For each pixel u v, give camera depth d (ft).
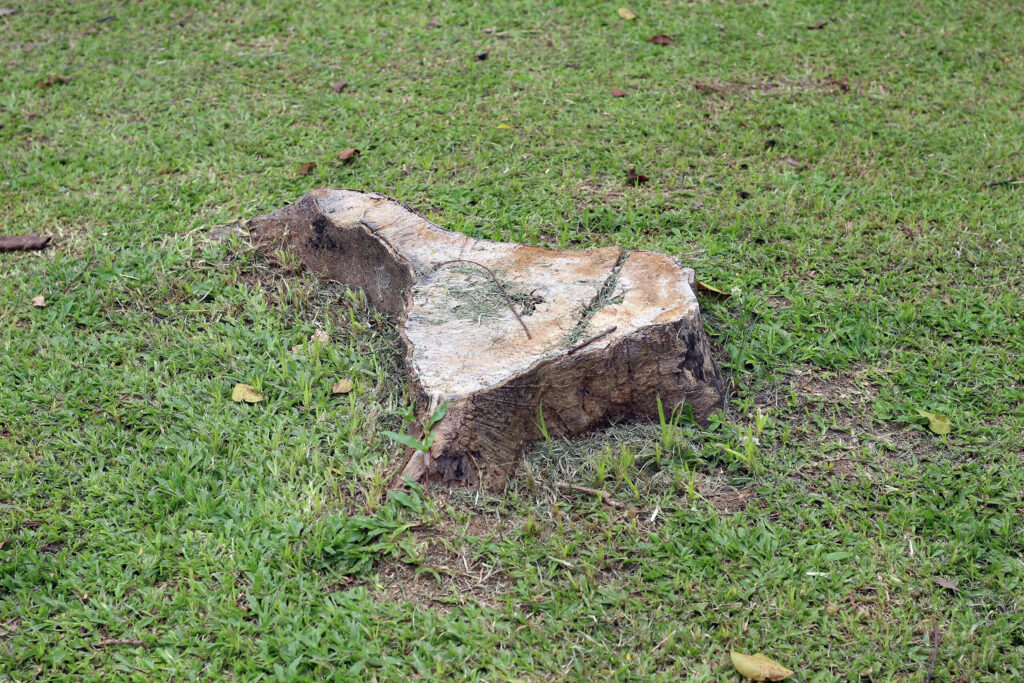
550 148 16.93
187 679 8.22
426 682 8.20
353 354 12.02
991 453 10.57
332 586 9.14
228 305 13.01
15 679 8.24
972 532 9.53
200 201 15.44
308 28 21.54
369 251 12.84
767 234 14.62
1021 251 14.07
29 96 18.88
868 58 20.34
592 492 10.05
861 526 9.64
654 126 17.72
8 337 12.36
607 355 10.38
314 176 16.22
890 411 11.22
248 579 9.13
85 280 13.55
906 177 16.15
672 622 8.69
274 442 10.67
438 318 11.02
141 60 20.31
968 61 20.17
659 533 9.62
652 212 15.14
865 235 14.69
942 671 8.20
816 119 17.95
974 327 12.50
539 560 9.36
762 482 10.19
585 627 8.68
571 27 21.58
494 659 8.36
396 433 10.22
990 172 16.28
